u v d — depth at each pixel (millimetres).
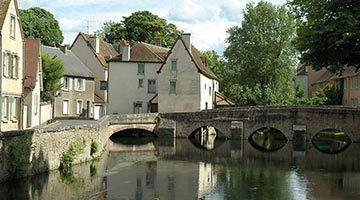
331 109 53000
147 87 65000
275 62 66625
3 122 31797
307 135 53375
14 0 33188
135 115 55812
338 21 19859
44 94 49281
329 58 21594
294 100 68188
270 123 54750
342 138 58531
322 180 28828
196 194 24156
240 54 68438
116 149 45344
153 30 87688
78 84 60812
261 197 23594
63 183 24469
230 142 54750
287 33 66750
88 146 33156
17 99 34875
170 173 30922
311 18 20656
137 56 65375
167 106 61875
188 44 62094
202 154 42875
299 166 35344
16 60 34156
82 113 61500
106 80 67438
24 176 23266
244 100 67625
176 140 55875
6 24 31719
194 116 57094
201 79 62000
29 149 23516
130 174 29781
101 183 25797
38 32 73000
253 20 68125
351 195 24328
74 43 68438
